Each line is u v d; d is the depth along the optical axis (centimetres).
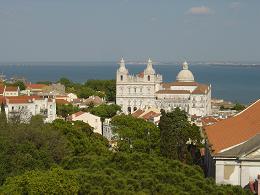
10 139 17400
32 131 18038
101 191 12344
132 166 14200
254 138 15162
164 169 13838
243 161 14675
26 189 12781
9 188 12850
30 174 13200
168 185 12544
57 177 12800
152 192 12425
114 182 12681
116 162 14775
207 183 13125
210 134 18850
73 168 14975
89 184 12744
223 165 14838
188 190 12581
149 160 14712
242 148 14988
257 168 14662
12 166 15850
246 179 14662
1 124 19012
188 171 14125
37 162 16162
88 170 13888
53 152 17988
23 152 16688
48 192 12519
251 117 17825
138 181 12781
